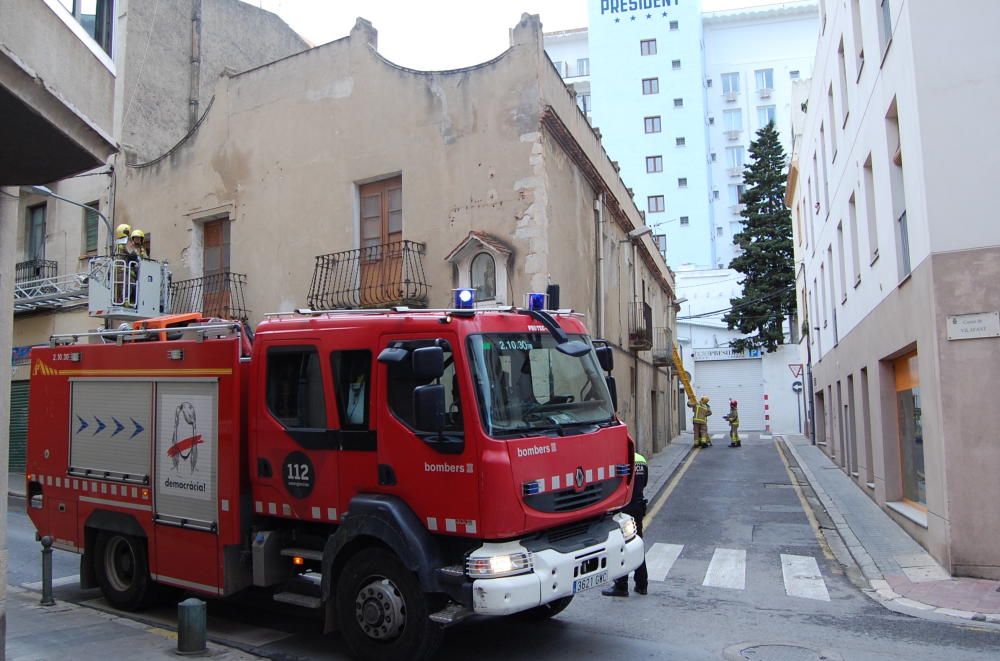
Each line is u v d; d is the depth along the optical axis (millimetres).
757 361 41188
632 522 6949
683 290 45344
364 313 6602
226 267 17406
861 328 15109
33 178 6426
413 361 5559
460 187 14188
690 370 42219
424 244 14367
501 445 5637
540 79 13797
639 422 23172
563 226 14836
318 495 6418
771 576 9344
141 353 7867
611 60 59375
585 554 5996
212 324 7684
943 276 9070
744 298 41812
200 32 22750
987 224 8953
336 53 15938
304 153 16125
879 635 6895
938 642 6664
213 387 7188
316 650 6602
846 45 15086
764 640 6730
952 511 8852
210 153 17594
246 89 17156
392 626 5758
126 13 20938
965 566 8742
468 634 6906
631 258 23031
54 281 20000
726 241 59562
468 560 5516
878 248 12672
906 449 12227
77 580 9648
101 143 6293
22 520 14133
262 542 6723
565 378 6664
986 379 8797
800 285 33219
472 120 14227
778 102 60156
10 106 5355
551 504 5914
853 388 17281
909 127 9859
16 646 6477
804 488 16969
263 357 6930
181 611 6285
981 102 9109
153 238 18375
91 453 8250
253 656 6254
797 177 31375
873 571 9312
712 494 16359
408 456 5898
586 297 16562
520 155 13734
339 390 6422
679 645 6574
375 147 15219
